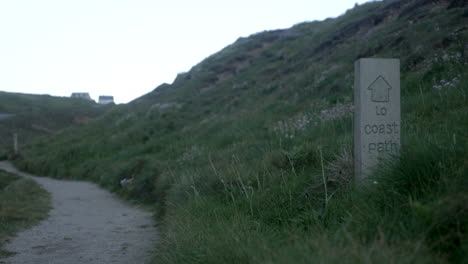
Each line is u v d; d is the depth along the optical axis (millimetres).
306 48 30234
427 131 5094
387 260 2264
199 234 4012
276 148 8172
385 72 4434
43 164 26547
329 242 2777
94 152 25438
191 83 37875
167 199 7688
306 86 18391
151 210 9375
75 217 8422
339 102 13062
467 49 10375
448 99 7043
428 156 3469
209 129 18375
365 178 4070
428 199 3062
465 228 2576
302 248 2742
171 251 3887
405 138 4668
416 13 19078
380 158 4062
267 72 30828
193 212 5297
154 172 12039
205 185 6633
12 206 8570
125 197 12141
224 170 6883
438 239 2623
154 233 6309
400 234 2805
